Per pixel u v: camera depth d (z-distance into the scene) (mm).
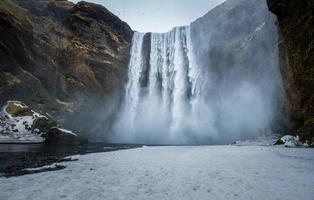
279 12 21328
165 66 53219
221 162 10148
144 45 53656
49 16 43938
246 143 27359
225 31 45625
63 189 5773
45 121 31094
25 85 33812
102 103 43562
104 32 48469
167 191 5555
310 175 7207
